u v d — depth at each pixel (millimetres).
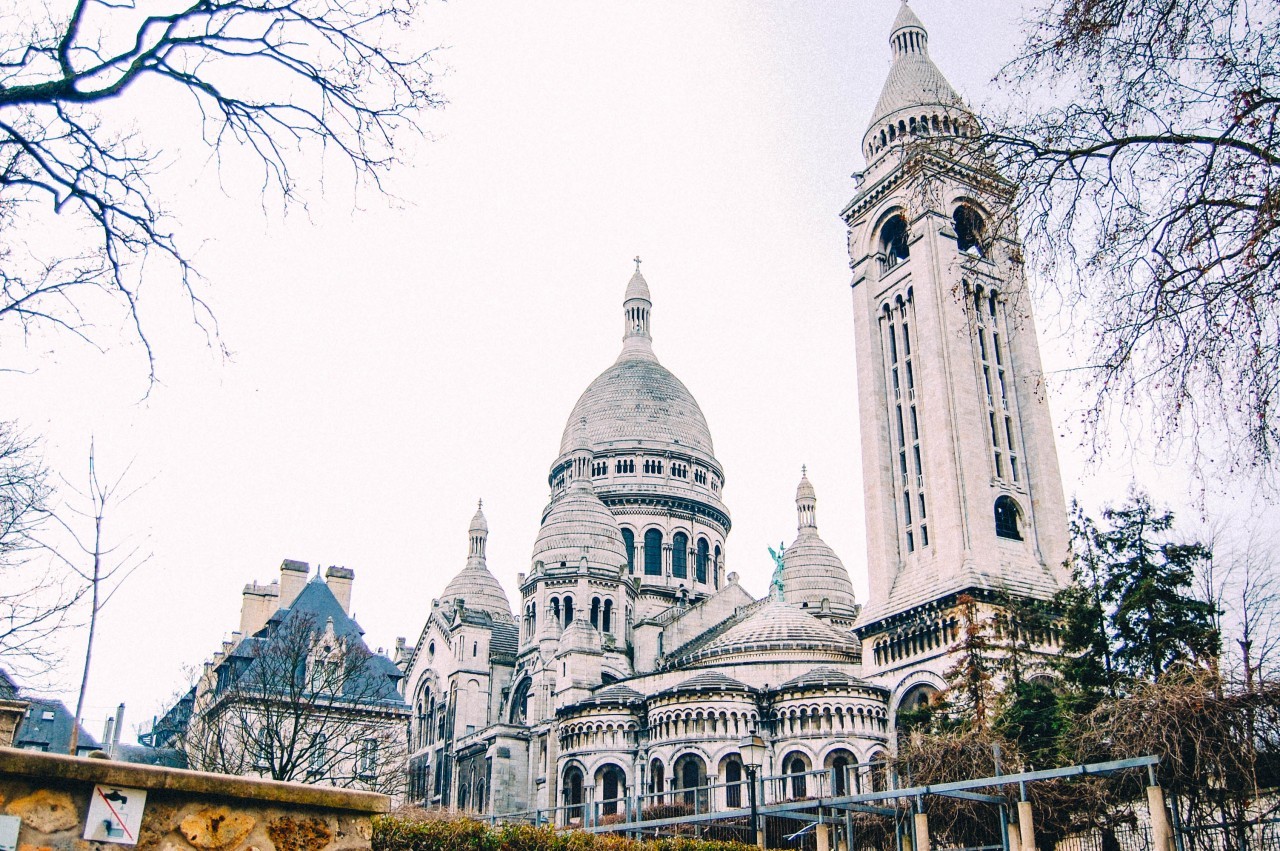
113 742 89688
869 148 115250
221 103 18594
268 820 14867
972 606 80562
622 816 86625
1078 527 73188
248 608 113688
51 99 16453
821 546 135250
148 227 18703
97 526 37875
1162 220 19531
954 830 51781
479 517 151125
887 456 103062
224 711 84188
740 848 35656
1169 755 37344
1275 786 36438
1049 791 45938
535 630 123812
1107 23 19234
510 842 27953
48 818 13180
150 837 13828
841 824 53000
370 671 97875
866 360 108000
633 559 140625
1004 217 21641
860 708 88750
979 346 101625
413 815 50688
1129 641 67562
